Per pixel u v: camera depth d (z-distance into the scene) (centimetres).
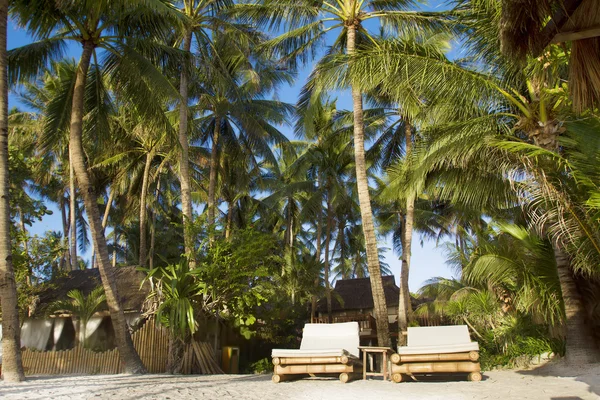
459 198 1413
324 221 3766
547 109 1031
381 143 2391
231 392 749
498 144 866
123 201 3322
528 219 1184
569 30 440
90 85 1539
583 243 884
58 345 1889
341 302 2941
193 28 1923
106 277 1305
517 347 1238
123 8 1370
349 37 1642
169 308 1308
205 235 1514
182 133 1788
